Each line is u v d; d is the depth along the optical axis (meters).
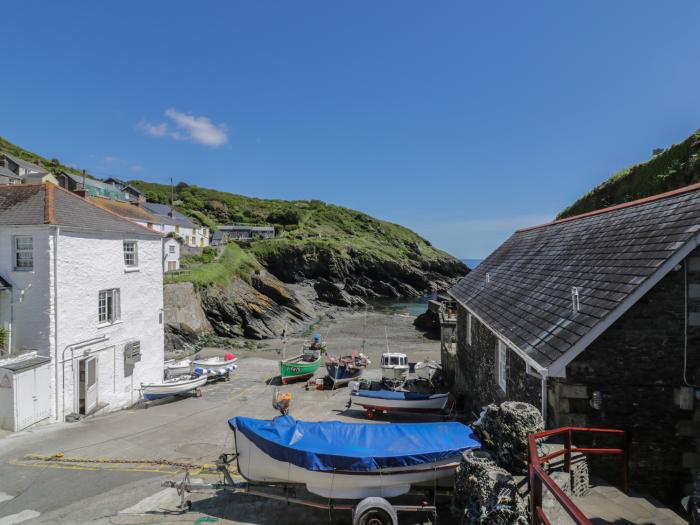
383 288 83.81
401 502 7.54
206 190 141.88
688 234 7.55
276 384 21.58
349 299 70.31
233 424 7.97
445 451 7.16
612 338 7.84
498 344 11.91
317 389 20.42
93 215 16.86
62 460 10.74
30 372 13.38
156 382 18.62
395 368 21.16
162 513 7.83
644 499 7.24
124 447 11.88
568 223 15.12
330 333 44.78
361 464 7.07
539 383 8.72
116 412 16.27
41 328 14.08
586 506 6.85
